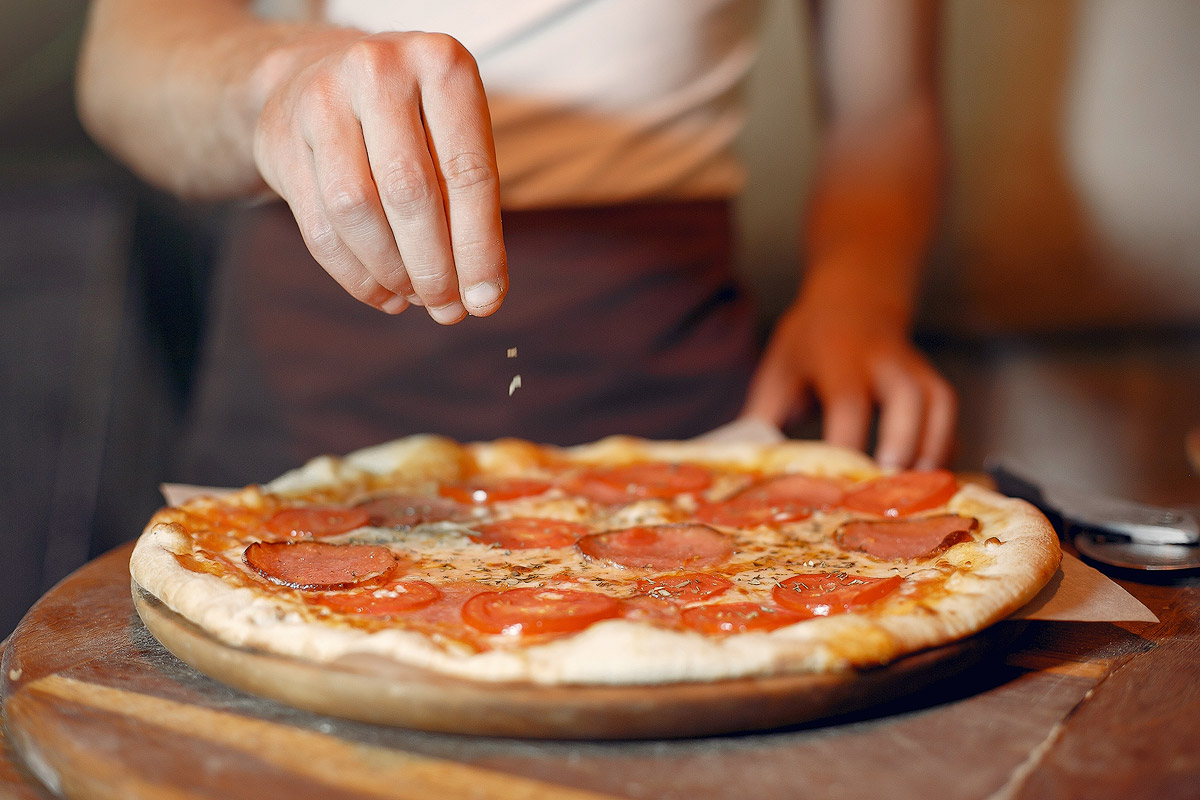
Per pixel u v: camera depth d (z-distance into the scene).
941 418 0.82
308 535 0.64
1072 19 1.17
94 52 0.84
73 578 0.63
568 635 0.52
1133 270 1.24
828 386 0.84
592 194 0.87
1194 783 0.45
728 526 0.66
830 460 0.75
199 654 0.50
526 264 0.88
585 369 0.90
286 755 0.47
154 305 1.33
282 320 0.90
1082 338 1.27
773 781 0.46
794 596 0.55
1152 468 1.24
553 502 0.68
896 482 0.69
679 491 0.71
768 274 1.37
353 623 0.53
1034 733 0.48
